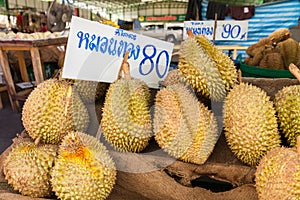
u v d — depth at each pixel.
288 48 1.83
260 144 0.70
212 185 0.85
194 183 0.86
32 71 3.83
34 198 0.71
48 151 0.75
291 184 0.57
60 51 3.65
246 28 2.40
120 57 0.93
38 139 0.77
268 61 1.85
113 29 0.89
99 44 0.87
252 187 0.72
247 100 0.72
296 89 0.79
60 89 0.84
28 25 5.15
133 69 0.96
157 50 0.99
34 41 2.67
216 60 0.80
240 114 0.71
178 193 0.75
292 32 3.32
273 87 0.98
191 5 3.87
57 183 0.67
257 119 0.70
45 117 0.79
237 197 0.72
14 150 0.77
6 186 0.77
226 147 0.82
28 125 0.81
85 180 0.66
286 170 0.59
